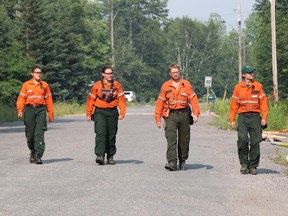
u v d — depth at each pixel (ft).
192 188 48.24
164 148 82.99
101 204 41.04
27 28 301.63
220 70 643.86
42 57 303.27
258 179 53.88
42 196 44.34
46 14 318.45
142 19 594.24
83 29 423.64
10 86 194.08
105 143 64.03
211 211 39.17
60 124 155.43
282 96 293.84
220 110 199.31
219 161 67.77
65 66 329.72
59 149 81.76
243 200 43.29
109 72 63.67
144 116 205.57
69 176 54.95
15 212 38.58
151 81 555.28
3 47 218.59
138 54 582.76
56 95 322.55
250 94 57.47
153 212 38.50
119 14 581.94
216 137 105.50
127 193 45.44
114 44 558.56
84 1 421.59
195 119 59.36
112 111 63.72
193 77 622.13
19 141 97.35
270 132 117.50
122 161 67.36
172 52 623.77
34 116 65.10
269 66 294.66
